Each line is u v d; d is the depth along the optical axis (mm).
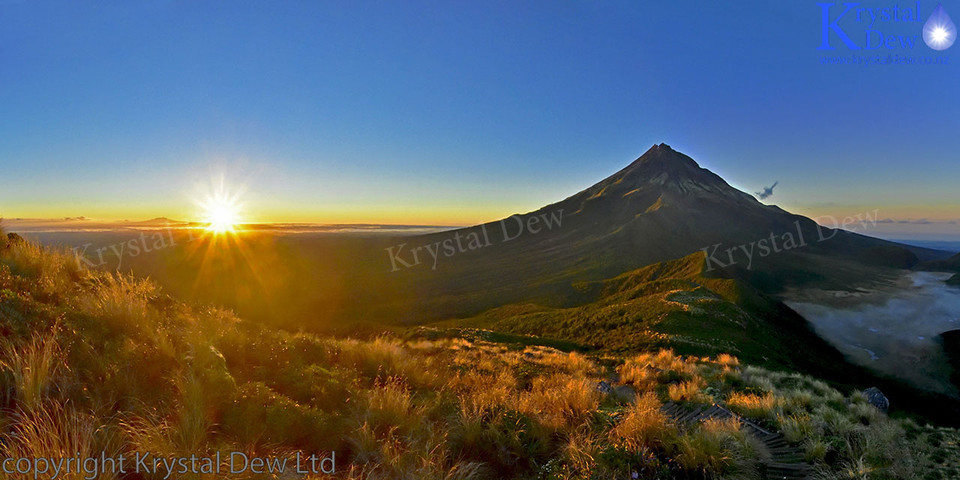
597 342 50594
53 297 6242
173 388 4820
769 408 9688
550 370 14609
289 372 6488
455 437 5836
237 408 4797
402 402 6277
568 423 7168
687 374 14891
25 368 3922
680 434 6891
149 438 3812
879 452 7680
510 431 6141
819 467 6824
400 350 10711
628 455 5926
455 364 13242
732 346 42031
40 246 8523
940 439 9336
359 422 5449
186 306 9367
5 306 5125
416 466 4840
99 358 4758
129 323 6008
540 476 5430
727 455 6301
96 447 3529
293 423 4902
